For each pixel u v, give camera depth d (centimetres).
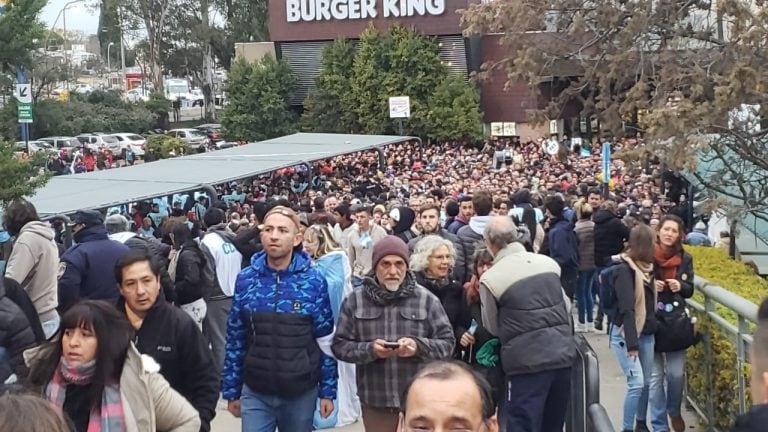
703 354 800
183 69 8438
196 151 4959
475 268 723
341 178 3200
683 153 1037
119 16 8100
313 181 3155
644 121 1087
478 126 4838
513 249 676
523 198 1373
